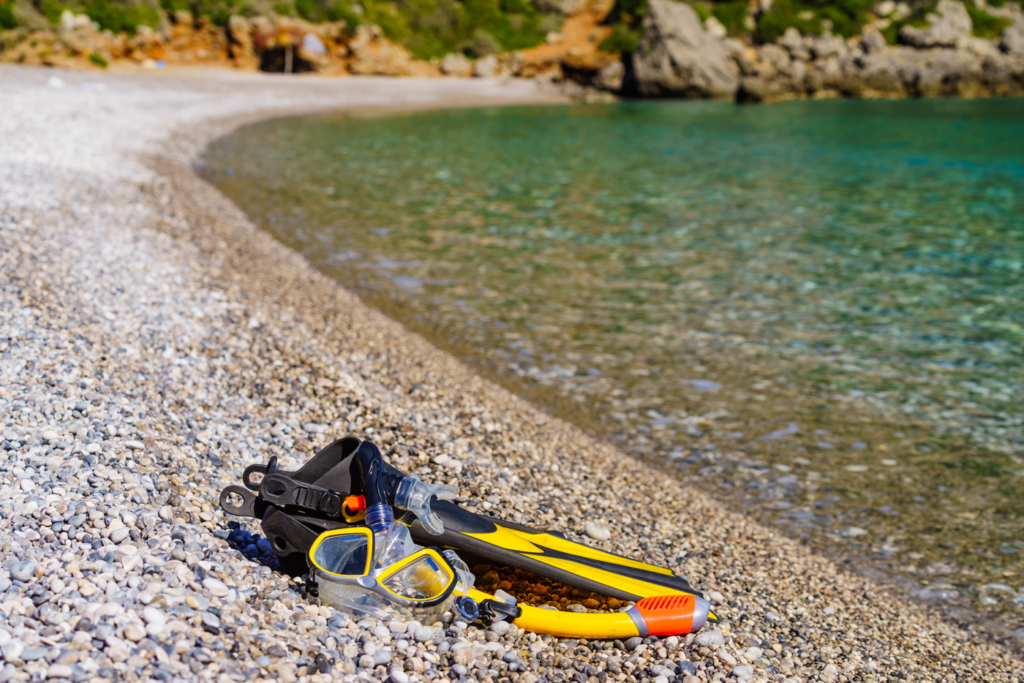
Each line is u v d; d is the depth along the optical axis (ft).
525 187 72.02
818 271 45.44
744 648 13.80
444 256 46.21
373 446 13.33
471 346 32.42
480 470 19.31
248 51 163.22
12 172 43.60
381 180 72.02
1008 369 31.65
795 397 28.86
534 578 15.05
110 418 17.42
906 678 14.26
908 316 37.88
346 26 172.55
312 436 19.60
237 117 111.96
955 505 22.09
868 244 52.16
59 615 10.14
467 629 12.84
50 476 13.99
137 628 10.04
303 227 50.85
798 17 200.03
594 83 189.98
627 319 36.58
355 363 26.45
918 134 122.21
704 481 22.82
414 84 175.32
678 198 68.39
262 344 25.86
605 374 30.30
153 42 150.61
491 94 178.50
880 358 32.71
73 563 11.32
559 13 204.13
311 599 12.40
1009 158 96.27
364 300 36.88
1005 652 16.26
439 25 192.65
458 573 13.38
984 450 25.23
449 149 96.48
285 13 165.78
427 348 31.09
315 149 89.40
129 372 21.04
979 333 35.70
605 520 18.48
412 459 19.24
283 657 10.50
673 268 45.34
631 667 12.40
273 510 13.05
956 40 199.00
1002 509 21.91
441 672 11.46
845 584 17.94
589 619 13.14
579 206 63.67
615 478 21.39
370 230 51.70
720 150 102.22
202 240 39.88
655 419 26.73
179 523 13.34
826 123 137.80
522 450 21.70
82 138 63.10
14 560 11.25
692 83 183.93
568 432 24.71
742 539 19.20
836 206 65.72
